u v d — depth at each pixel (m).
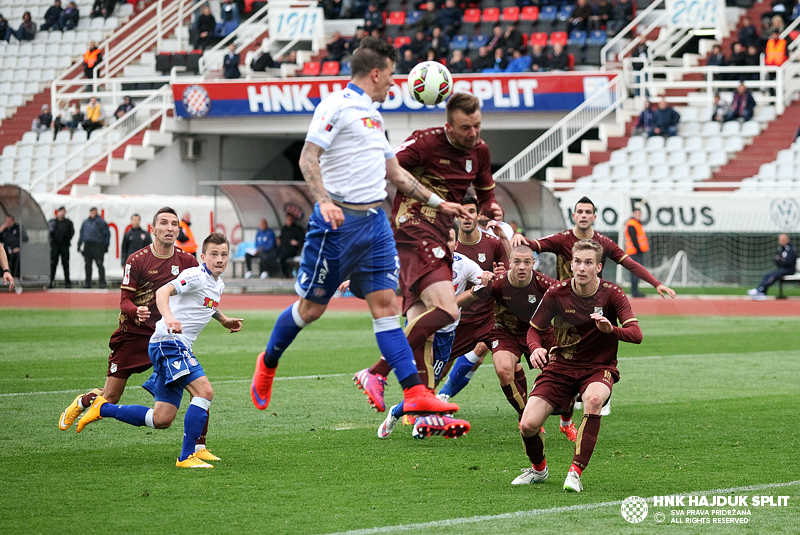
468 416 20.00
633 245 47.06
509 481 13.79
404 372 12.15
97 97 78.00
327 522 11.41
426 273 13.52
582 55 68.44
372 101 12.29
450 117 13.73
